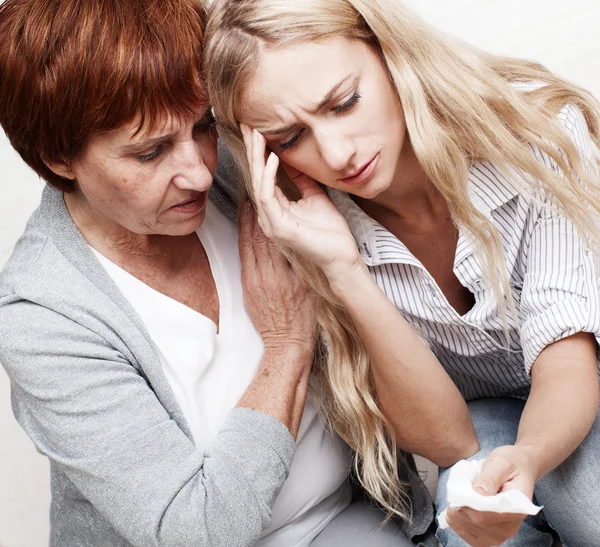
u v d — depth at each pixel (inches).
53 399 56.4
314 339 63.3
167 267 61.8
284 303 62.5
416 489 66.8
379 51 55.9
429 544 66.4
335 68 52.6
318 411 65.9
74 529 63.4
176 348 60.7
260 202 58.0
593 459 58.9
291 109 53.3
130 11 51.0
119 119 51.4
